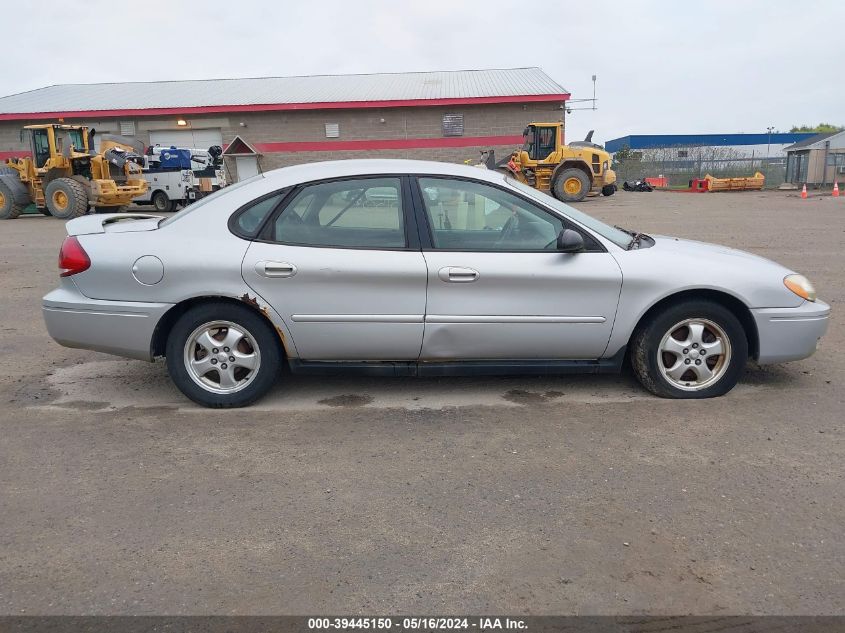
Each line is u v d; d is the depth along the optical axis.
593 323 4.25
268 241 4.21
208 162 24.58
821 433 3.89
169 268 4.16
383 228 4.24
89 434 3.98
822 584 2.56
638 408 4.30
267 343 4.27
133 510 3.12
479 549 2.81
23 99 34.41
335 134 31.52
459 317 4.19
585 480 3.38
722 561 2.71
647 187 38.69
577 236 4.13
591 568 2.67
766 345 4.35
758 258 4.64
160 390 4.75
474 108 30.92
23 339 6.15
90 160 20.88
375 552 2.79
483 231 4.28
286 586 2.58
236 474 3.47
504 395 4.58
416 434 3.96
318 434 3.97
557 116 30.73
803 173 36.22
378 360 4.33
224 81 37.12
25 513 3.10
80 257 4.28
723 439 3.83
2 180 20.61
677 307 4.27
